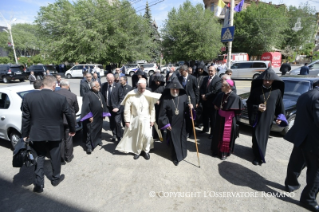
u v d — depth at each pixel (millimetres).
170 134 3697
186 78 4949
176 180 3219
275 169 3514
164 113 3680
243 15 29406
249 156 4016
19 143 2920
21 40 49750
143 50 26281
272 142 4621
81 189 3029
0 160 3986
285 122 3555
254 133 3652
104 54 23250
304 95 2543
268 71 3381
